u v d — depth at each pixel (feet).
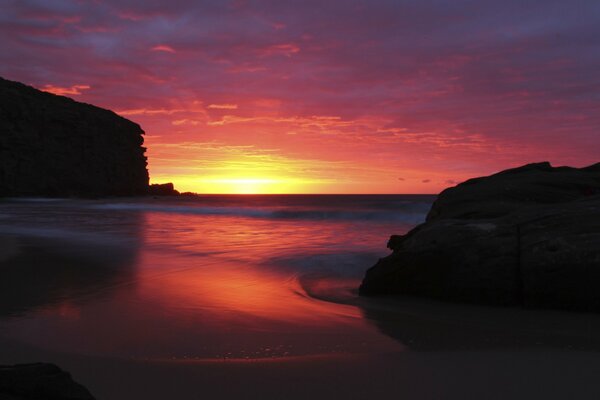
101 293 29.94
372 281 30.01
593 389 13.53
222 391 13.76
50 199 279.90
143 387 14.11
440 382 14.34
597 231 24.13
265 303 27.78
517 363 16.19
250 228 84.58
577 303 23.43
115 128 354.33
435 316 24.49
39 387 9.25
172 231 76.79
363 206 189.98
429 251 28.19
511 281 25.26
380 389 13.82
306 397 13.26
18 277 35.29
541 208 29.01
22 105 299.79
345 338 20.49
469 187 41.45
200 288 32.04
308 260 45.34
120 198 324.80
